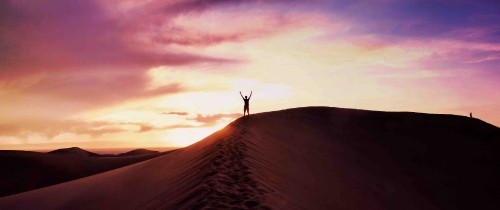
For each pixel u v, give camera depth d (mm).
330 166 19812
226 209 7883
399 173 25766
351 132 33125
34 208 17203
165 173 15773
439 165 30922
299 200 10516
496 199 26672
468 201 24516
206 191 9250
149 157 58188
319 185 14375
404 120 40469
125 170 22094
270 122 26750
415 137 36781
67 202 16625
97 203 14867
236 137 17422
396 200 18156
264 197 8938
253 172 11281
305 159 19016
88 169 52750
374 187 18875
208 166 12211
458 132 40688
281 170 13695
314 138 26859
